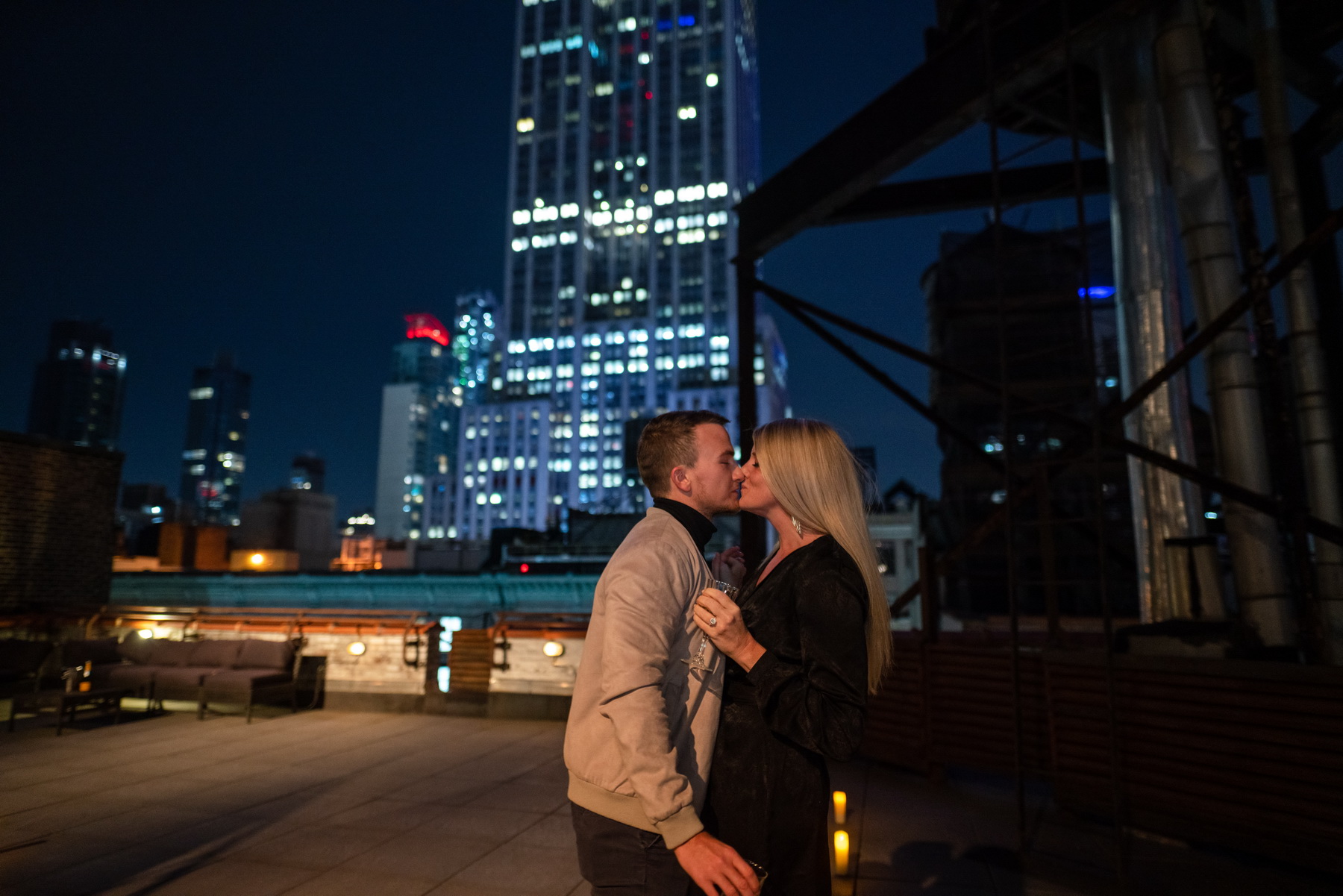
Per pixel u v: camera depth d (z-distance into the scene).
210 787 5.46
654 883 1.58
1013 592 4.54
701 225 153.00
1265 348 4.52
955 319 34.91
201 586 30.75
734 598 1.99
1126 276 6.24
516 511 148.12
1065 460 5.71
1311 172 6.91
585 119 162.88
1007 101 6.07
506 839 4.40
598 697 1.71
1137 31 6.17
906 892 3.70
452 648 8.32
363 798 5.22
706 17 161.00
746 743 1.67
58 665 8.72
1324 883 3.79
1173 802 4.34
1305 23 6.29
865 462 2.09
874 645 1.86
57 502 11.45
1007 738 5.29
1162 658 4.49
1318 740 3.80
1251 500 4.62
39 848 4.23
